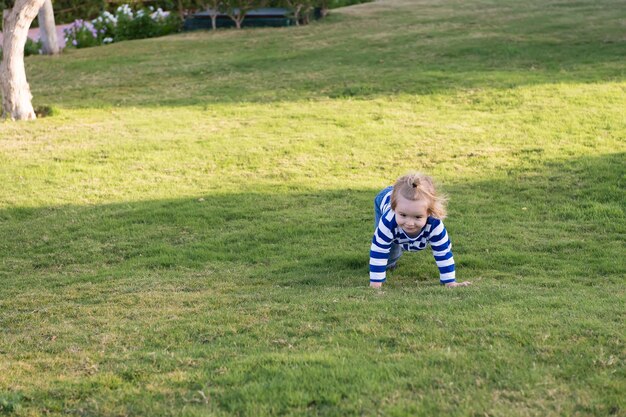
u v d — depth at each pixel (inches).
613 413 130.6
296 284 238.2
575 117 445.7
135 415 136.5
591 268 248.7
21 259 283.0
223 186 360.8
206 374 152.5
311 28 876.6
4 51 506.3
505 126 438.6
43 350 179.5
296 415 132.0
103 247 291.3
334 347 166.1
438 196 214.2
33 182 375.6
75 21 940.0
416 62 637.3
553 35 708.0
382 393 138.3
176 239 297.0
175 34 920.9
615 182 339.0
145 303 219.5
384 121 464.4
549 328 170.4
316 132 446.3
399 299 202.8
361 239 286.2
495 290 213.3
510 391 138.5
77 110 539.5
